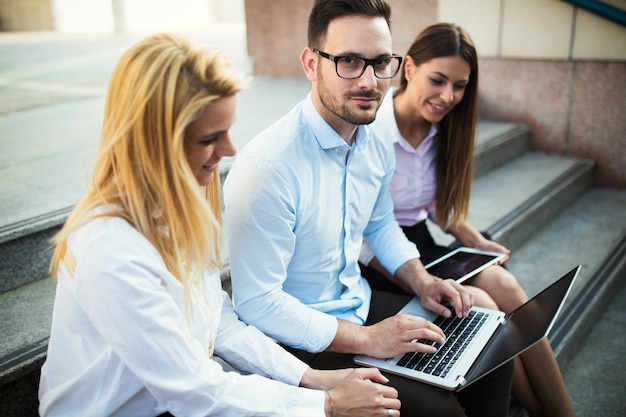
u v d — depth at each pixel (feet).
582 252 10.12
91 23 49.96
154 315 3.40
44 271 6.86
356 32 4.69
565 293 5.04
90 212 3.49
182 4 56.59
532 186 11.66
